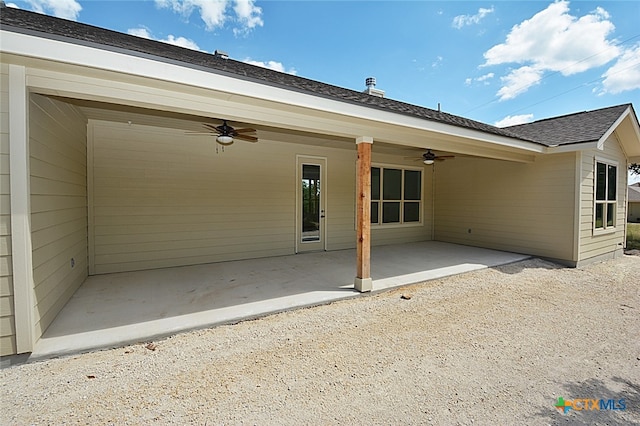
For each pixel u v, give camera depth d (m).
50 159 2.93
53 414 1.78
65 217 3.47
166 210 5.30
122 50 2.30
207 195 5.66
